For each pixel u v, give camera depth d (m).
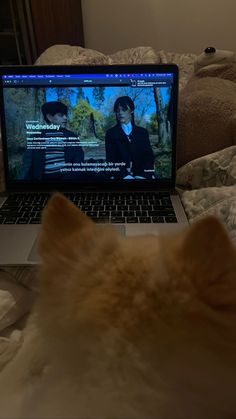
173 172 0.95
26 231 0.79
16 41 2.28
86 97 0.91
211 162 0.91
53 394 0.29
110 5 2.61
